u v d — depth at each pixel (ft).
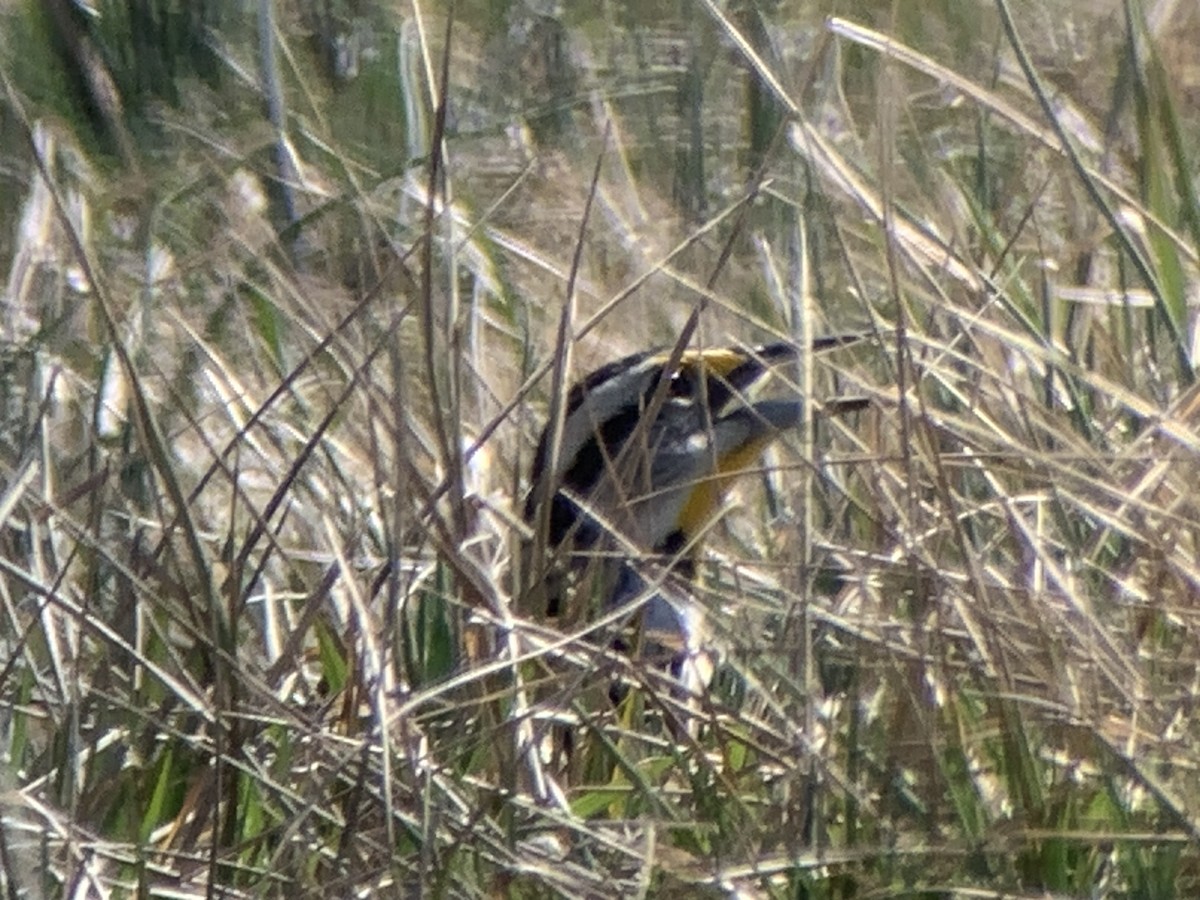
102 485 30.76
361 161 45.73
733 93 48.16
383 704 27.25
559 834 27.91
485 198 43.70
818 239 37.29
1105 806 27.78
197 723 29.25
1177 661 29.14
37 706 29.96
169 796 28.94
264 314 37.14
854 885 27.27
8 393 36.01
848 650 29.78
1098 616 29.35
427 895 26.23
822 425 33.01
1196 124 42.55
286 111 46.42
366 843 26.91
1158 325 34.88
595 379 33.42
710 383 33.30
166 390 34.40
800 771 27.86
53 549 30.99
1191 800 27.43
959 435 30.78
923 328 34.83
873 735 28.78
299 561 32.68
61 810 27.45
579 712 28.81
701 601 30.78
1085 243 37.24
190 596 29.40
